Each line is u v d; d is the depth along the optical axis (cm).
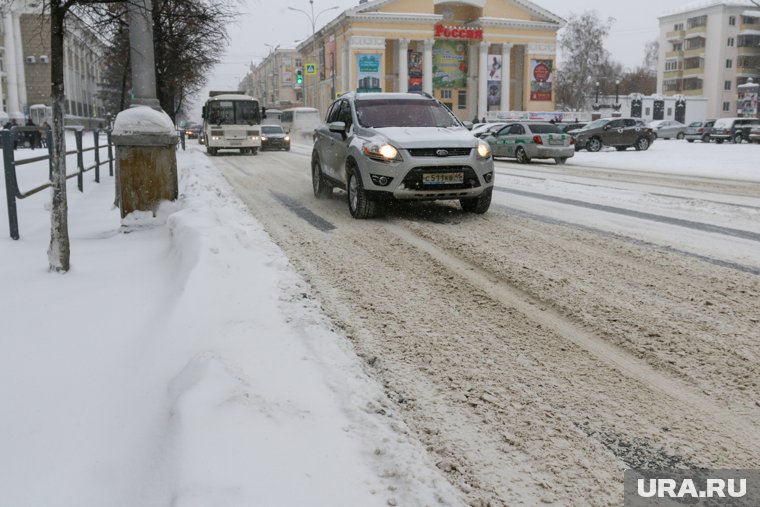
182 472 238
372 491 246
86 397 323
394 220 880
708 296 514
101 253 634
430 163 846
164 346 370
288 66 10919
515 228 816
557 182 1417
